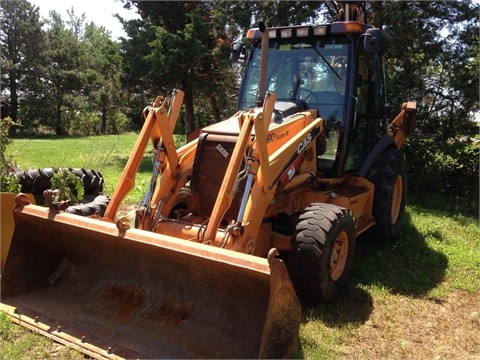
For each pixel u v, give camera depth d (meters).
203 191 4.11
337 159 4.98
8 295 3.75
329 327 3.76
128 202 7.58
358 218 5.07
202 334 3.25
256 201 3.68
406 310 4.15
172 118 4.09
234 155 3.57
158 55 12.09
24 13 28.86
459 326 3.93
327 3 10.91
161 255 3.30
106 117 31.25
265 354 2.84
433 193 9.45
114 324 3.45
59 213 3.62
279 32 5.21
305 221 3.89
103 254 3.78
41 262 3.94
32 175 6.29
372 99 5.61
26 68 29.22
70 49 30.53
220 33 12.55
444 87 9.94
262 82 4.04
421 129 10.01
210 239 3.41
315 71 5.10
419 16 10.21
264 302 3.16
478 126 9.73
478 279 4.92
